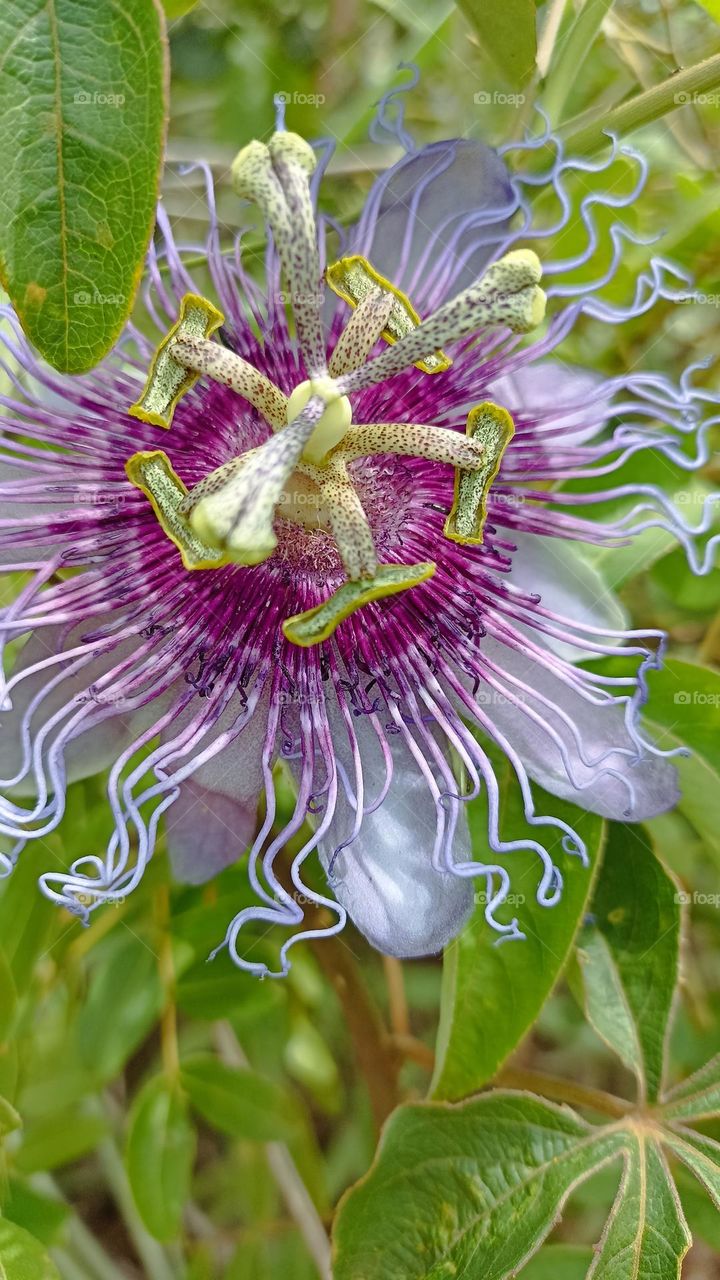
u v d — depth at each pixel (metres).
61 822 0.13
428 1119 0.12
